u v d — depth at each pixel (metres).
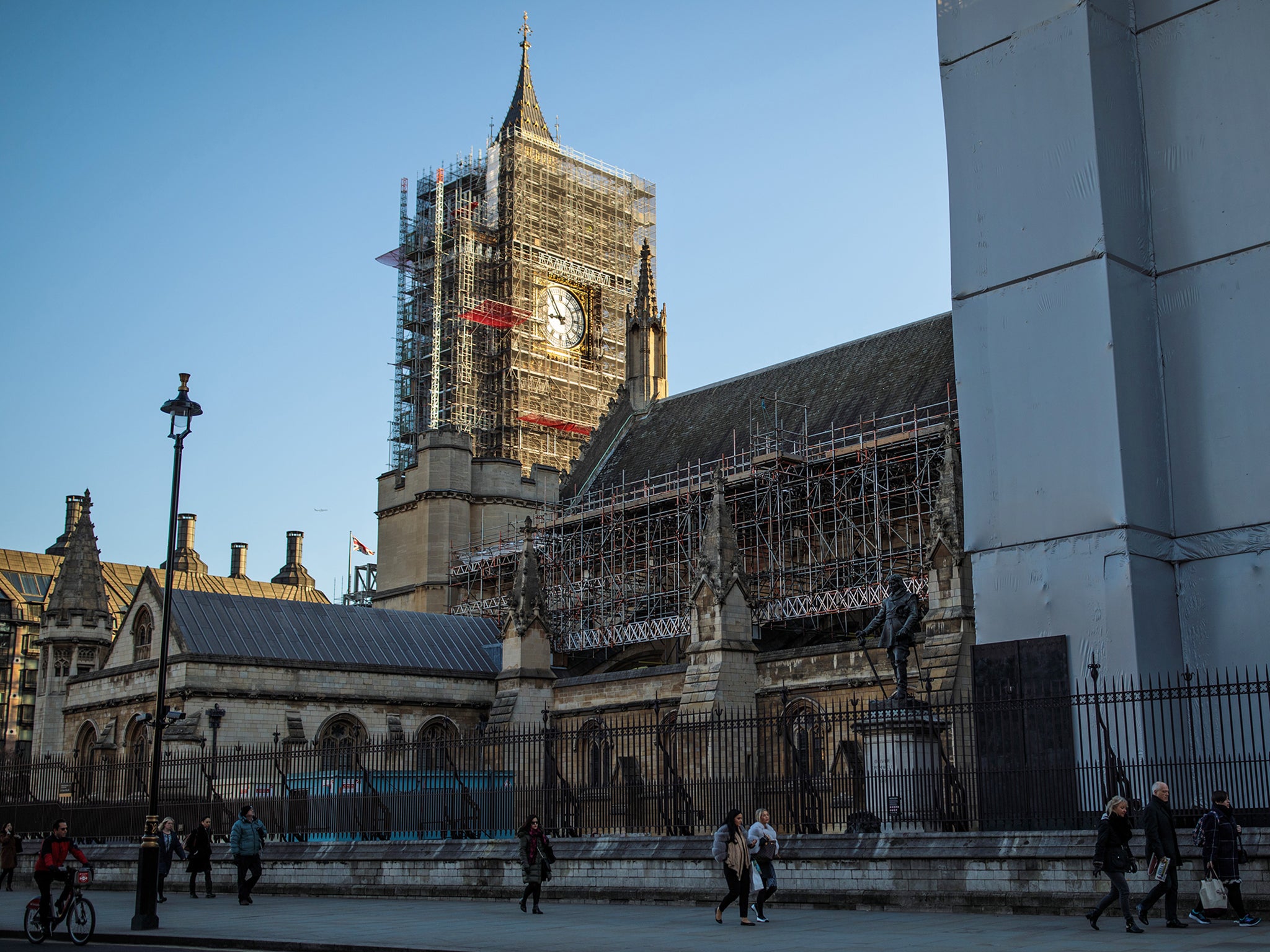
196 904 38.44
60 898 28.53
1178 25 36.06
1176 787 30.89
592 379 110.75
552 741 39.75
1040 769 31.45
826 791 36.31
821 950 22.39
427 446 89.75
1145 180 36.22
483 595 85.75
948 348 69.38
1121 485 33.50
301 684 62.19
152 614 63.75
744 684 56.16
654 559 75.25
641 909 33.00
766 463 66.81
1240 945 21.38
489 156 111.38
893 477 63.62
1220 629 33.34
